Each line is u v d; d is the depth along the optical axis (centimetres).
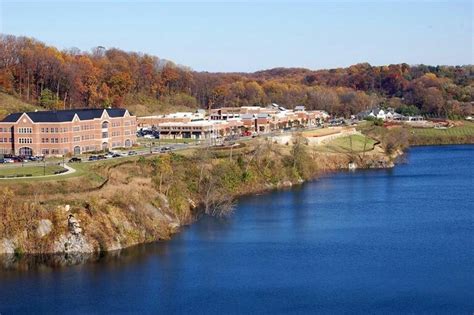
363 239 15938
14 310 11425
